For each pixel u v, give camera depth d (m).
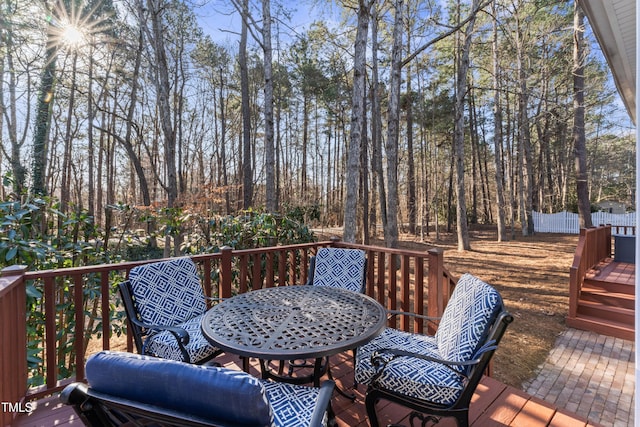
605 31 3.26
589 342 4.27
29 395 1.95
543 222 15.98
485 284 1.73
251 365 2.58
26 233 2.90
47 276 2.00
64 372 3.16
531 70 11.95
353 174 5.92
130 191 18.66
